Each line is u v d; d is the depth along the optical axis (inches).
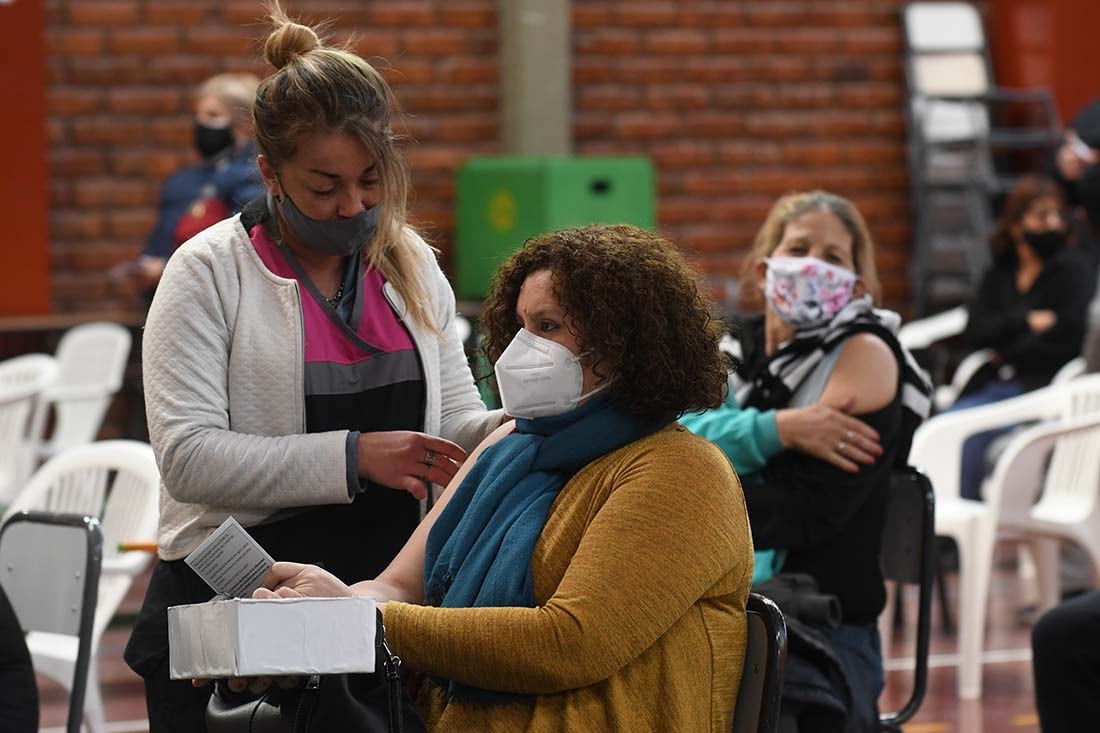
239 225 169.0
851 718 188.9
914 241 653.3
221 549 146.9
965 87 655.1
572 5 637.3
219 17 605.3
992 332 463.2
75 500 278.7
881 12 660.1
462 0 625.3
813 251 229.9
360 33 617.6
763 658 148.5
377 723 133.9
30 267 572.7
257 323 165.8
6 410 425.7
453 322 183.5
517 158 574.6
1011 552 501.4
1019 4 665.0
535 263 153.7
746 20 649.6
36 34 568.1
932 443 368.5
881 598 215.3
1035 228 462.0
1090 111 566.9
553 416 152.9
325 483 161.2
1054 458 353.1
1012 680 347.3
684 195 649.6
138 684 346.3
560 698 144.3
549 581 146.9
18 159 569.0
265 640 125.3
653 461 146.6
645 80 644.7
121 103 600.1
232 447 161.0
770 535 210.7
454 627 143.3
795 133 654.5
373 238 166.9
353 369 169.2
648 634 141.4
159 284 167.2
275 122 158.6
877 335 221.8
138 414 553.3
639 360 148.6
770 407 225.0
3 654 172.1
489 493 153.3
